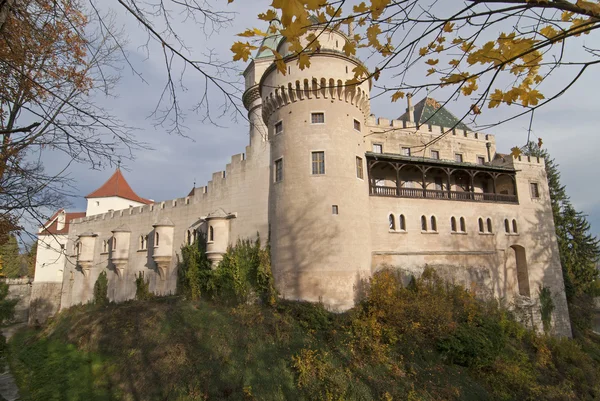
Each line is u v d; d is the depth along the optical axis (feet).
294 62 86.12
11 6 22.41
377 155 93.66
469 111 15.17
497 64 13.65
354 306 77.41
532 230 113.91
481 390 64.03
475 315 80.18
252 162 96.22
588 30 11.82
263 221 90.07
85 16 27.35
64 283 158.20
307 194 81.76
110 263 138.21
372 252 89.92
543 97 13.61
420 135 117.29
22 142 28.89
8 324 169.48
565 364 86.63
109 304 127.34
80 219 161.48
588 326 132.57
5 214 33.65
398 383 59.67
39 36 27.50
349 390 56.34
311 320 70.49
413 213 97.35
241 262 88.84
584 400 75.46
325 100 85.76
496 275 105.09
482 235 105.70
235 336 70.13
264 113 95.40
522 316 102.83
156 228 115.55
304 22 9.57
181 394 59.16
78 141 27.99
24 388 80.64
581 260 152.05
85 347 89.45
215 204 103.86
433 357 68.49
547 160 164.45
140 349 75.92
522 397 67.56
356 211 83.56
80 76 31.37
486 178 119.44
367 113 97.50
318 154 83.87
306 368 59.52
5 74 28.27
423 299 79.10
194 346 70.90
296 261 79.77
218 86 18.52
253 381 59.00
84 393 68.44
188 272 99.19
